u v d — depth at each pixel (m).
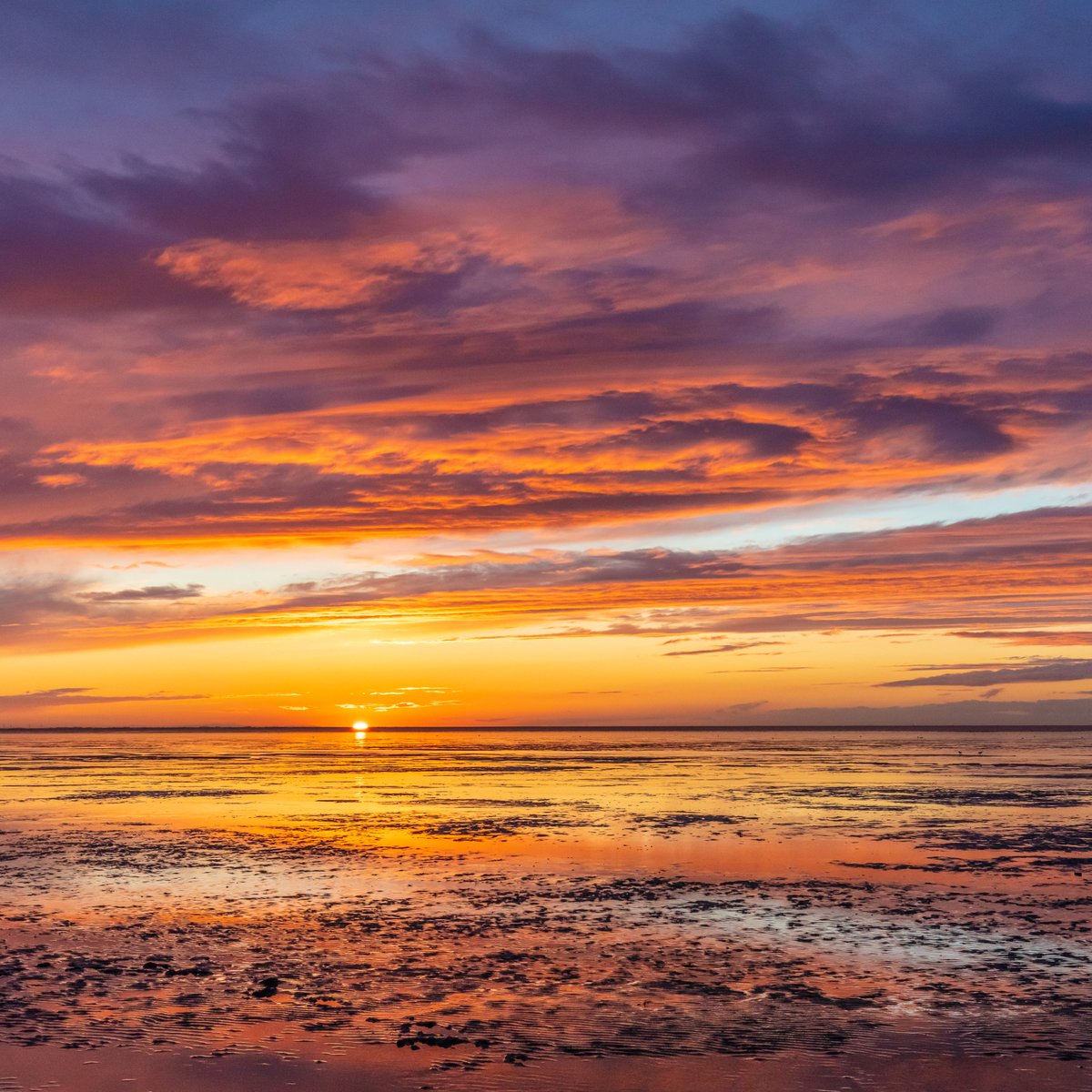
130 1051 12.79
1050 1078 12.05
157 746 168.38
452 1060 12.55
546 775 72.19
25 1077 11.90
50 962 17.33
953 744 167.62
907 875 26.41
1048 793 54.56
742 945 18.66
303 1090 11.55
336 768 85.06
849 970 16.89
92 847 32.38
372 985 15.95
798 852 30.69
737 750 137.75
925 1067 12.40
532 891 24.27
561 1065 12.44
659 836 34.62
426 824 39.09
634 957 17.70
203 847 32.25
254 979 16.27
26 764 94.25
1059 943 18.84
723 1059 12.66
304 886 24.94
